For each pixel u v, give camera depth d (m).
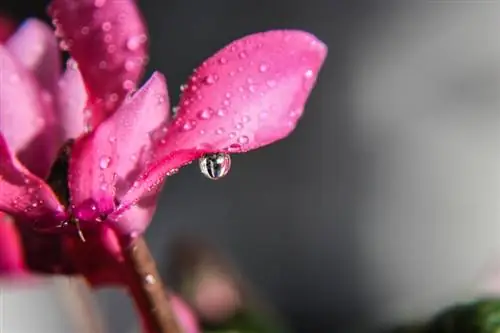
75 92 0.16
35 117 0.16
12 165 0.15
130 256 0.16
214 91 0.15
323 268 0.44
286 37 0.15
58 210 0.15
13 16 0.42
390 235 0.44
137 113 0.15
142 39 0.16
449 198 0.43
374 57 0.43
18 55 0.17
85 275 0.16
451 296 0.31
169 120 0.15
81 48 0.16
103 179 0.15
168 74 0.43
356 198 0.44
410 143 0.43
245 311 0.28
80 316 0.19
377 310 0.43
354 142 0.43
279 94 0.15
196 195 0.44
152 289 0.16
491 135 0.43
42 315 0.18
